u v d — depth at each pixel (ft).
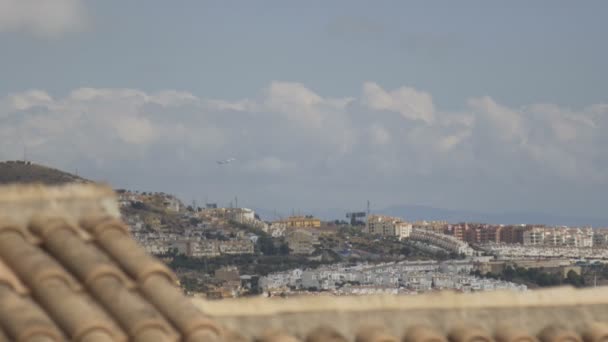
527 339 85.76
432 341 82.84
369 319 84.02
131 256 78.43
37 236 78.74
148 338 72.23
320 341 80.18
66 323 71.05
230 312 81.00
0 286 72.43
